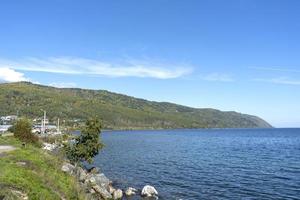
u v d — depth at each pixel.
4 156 37.34
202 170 74.62
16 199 23.42
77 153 59.12
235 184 57.66
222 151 124.19
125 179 62.91
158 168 77.69
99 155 105.94
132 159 95.50
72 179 38.38
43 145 76.69
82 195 33.06
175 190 52.88
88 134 60.00
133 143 168.00
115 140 194.00
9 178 26.61
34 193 25.73
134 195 49.09
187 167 79.50
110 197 47.03
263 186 55.81
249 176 66.25
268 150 129.38
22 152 42.06
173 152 118.75
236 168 78.06
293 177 64.88
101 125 61.12
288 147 146.12
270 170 74.81
